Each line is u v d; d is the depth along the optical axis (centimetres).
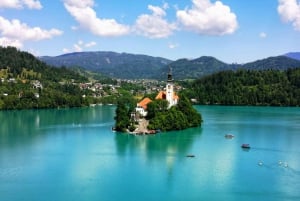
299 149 16800
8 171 13300
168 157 15312
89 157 15400
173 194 10938
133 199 10588
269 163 14250
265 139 19488
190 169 13425
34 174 12938
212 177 12531
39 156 15612
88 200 10550
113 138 19988
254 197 10675
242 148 17050
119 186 11656
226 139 19512
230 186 11581
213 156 15488
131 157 15388
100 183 11975
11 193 11062
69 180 12256
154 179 12338
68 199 10600
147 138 19900
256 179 12225
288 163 14262
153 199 10588
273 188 11400
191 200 10494
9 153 16188
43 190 11325
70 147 17512
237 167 13700
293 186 11575
